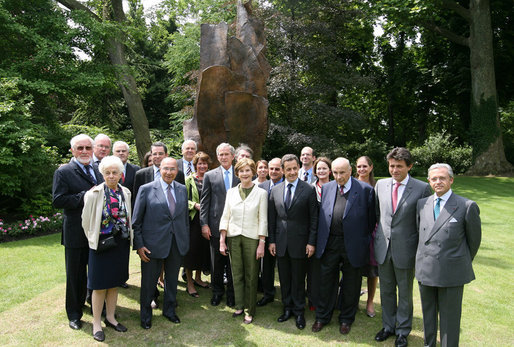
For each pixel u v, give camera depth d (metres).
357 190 3.57
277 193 3.83
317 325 3.57
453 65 19.00
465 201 2.94
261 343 3.32
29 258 5.78
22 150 8.16
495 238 7.24
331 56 15.68
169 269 3.74
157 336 3.43
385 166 19.62
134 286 4.68
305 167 5.05
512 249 6.49
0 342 3.26
